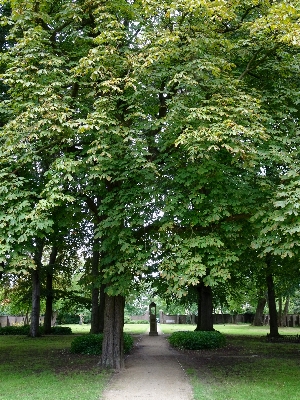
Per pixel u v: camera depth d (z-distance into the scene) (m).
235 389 8.88
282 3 8.55
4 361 12.95
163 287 10.49
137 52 10.23
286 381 9.87
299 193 7.91
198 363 12.90
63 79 9.80
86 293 26.72
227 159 9.89
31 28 9.58
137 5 10.21
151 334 25.39
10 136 9.01
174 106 9.34
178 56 9.95
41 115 9.01
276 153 8.88
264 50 10.57
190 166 9.41
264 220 8.52
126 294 9.67
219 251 9.25
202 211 9.51
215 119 8.65
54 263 23.64
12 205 8.90
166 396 8.32
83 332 27.34
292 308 50.91
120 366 11.49
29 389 8.79
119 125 9.85
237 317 46.53
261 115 9.16
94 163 9.92
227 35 11.35
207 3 9.00
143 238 10.42
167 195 9.73
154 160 10.35
